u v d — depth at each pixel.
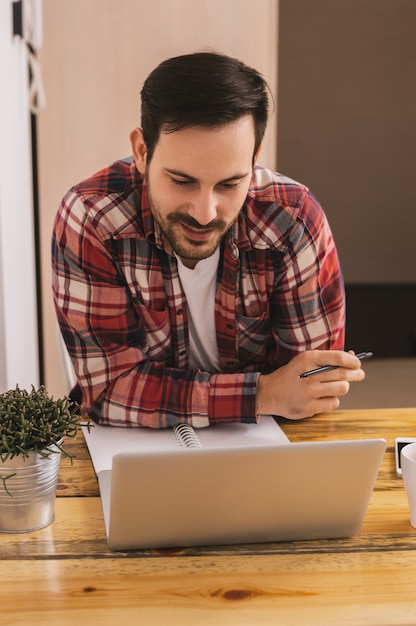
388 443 1.42
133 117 2.85
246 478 1.06
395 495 1.24
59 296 1.56
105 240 1.53
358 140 5.50
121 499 1.04
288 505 1.09
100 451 1.36
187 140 1.25
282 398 1.48
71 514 1.18
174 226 1.34
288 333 1.63
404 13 5.31
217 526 1.09
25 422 1.09
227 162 1.26
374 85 5.41
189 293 1.61
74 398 1.64
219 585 1.02
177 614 0.96
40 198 2.86
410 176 5.57
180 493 1.05
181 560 1.07
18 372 2.54
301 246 1.57
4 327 2.38
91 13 2.77
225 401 1.46
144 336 1.60
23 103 2.56
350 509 1.10
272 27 2.88
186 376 1.49
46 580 1.02
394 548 1.10
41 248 2.89
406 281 5.72
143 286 1.57
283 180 1.61
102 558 1.07
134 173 1.56
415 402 3.97
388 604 0.98
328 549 1.10
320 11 5.29
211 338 1.68
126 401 1.48
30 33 2.57
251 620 0.95
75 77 2.80
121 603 0.98
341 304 1.64
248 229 1.57
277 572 1.05
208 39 2.84
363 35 5.34
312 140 5.48
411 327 5.29
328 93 5.41
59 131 2.82
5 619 0.95
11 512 1.12
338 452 1.05
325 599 0.99
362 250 5.68
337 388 1.47
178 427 1.44
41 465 1.11
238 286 1.61
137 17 2.79
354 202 5.59
